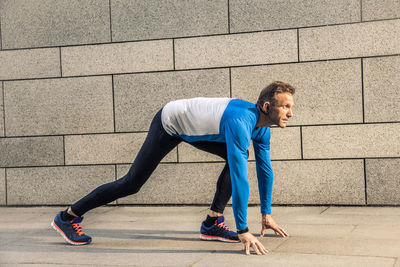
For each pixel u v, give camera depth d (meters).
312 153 5.11
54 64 5.72
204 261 3.04
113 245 3.60
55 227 3.69
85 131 5.66
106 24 5.59
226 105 3.22
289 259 3.02
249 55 5.25
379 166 4.94
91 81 5.64
